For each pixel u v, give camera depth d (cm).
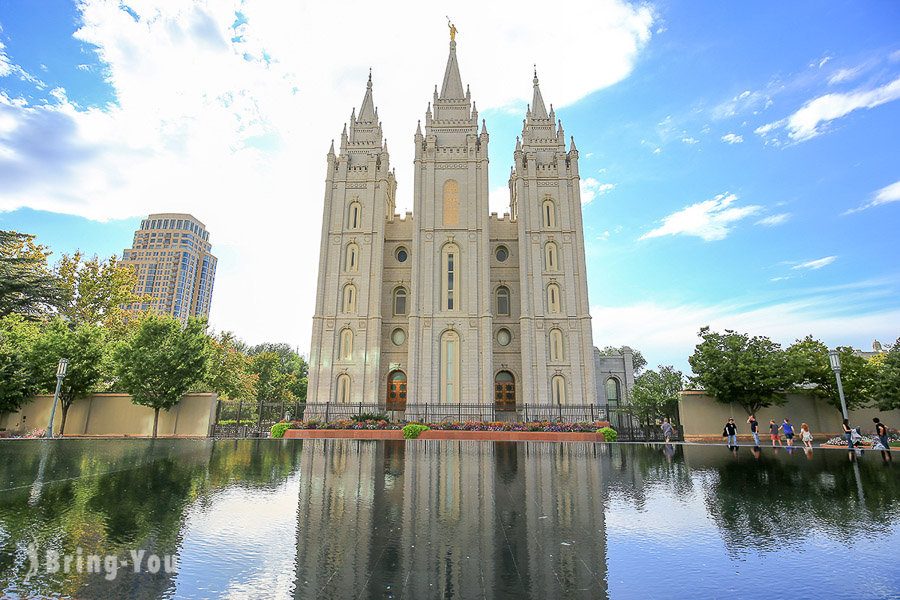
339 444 2705
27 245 4738
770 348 3438
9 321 3953
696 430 3525
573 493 1168
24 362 3412
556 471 1586
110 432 3622
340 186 4788
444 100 5025
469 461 1867
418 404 4125
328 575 603
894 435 3148
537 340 4347
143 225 18712
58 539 730
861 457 2033
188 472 1427
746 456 2119
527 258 4522
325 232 4653
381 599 530
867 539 771
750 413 3472
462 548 718
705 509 989
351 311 4494
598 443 3088
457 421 3934
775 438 2739
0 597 519
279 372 8406
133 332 4112
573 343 4353
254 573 606
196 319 3666
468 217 4591
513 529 826
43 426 3638
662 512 960
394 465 1695
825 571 630
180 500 1016
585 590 563
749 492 1188
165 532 778
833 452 2297
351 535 779
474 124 4872
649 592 559
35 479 1246
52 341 3525
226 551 691
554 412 4156
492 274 4797
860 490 1209
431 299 4403
